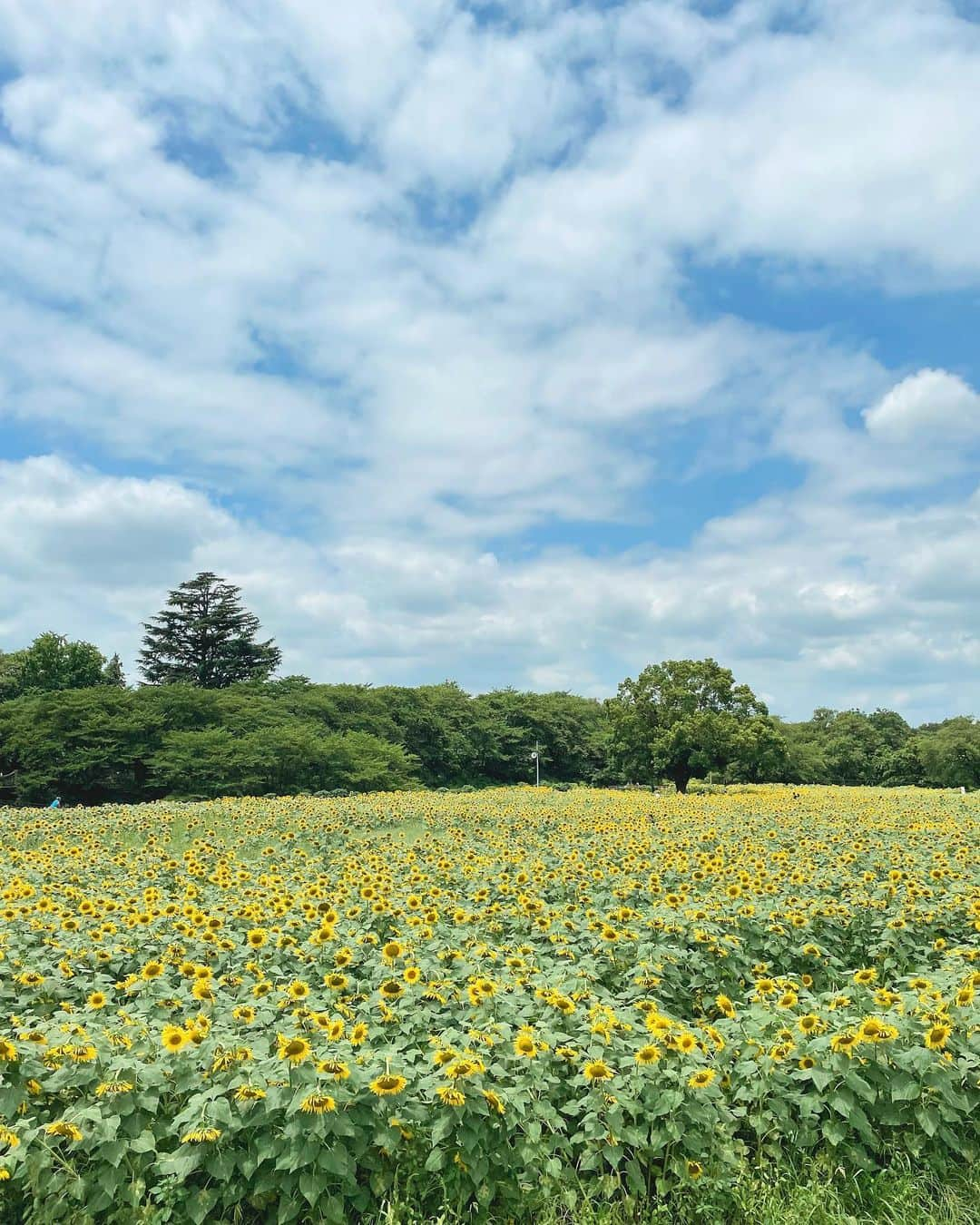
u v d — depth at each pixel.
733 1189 4.41
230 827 20.55
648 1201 4.42
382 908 8.27
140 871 11.72
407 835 18.73
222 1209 4.18
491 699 81.12
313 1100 4.18
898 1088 4.65
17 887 9.53
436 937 7.33
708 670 50.62
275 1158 4.17
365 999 6.07
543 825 19.47
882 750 82.00
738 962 7.31
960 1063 4.74
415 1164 4.40
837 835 15.34
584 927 7.72
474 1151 4.28
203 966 6.13
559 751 78.75
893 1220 4.29
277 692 63.69
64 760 47.31
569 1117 4.86
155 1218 4.03
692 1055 4.80
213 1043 4.70
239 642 70.44
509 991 5.99
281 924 8.24
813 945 7.52
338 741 50.72
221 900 9.26
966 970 6.36
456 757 69.56
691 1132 4.48
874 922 8.37
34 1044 4.74
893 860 11.60
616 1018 5.22
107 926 7.65
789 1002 5.57
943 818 20.22
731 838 15.08
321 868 12.66
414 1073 4.57
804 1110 4.63
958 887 9.51
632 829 17.11
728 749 47.50
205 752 46.72
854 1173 4.59
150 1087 4.46
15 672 65.69
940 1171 4.57
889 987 7.43
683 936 7.50
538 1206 4.33
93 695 50.44
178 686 53.88
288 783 47.75
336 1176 4.21
